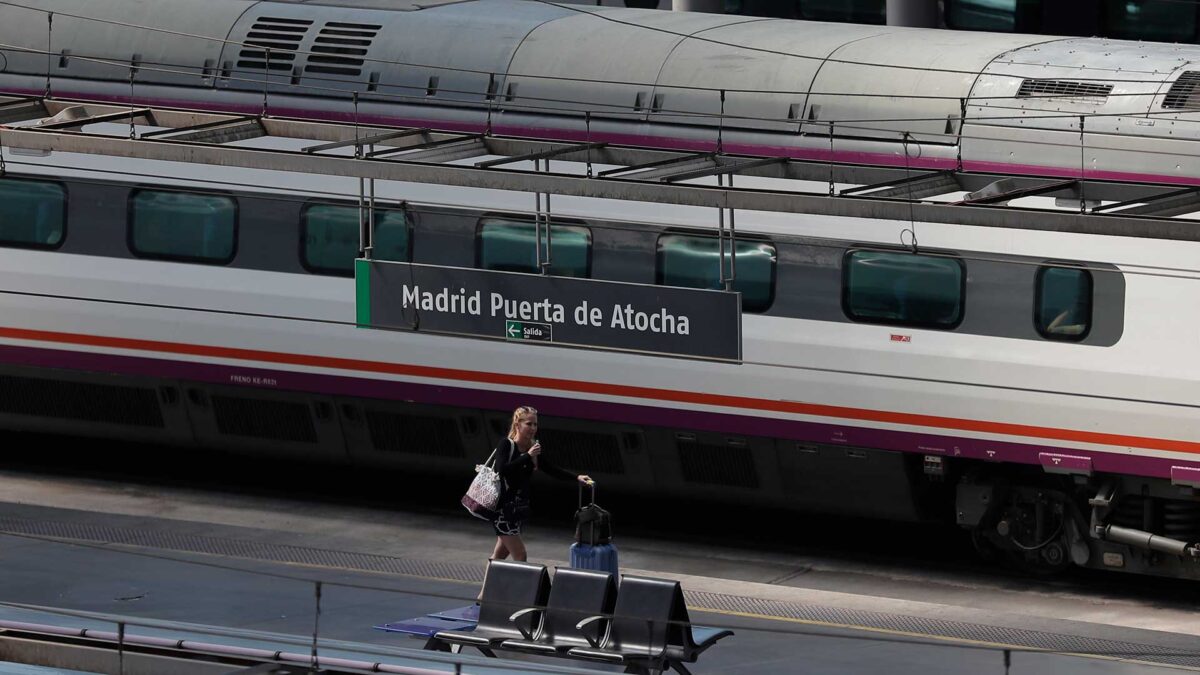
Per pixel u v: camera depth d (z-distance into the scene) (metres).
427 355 74.44
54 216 80.00
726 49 73.25
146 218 78.62
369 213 74.75
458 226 73.94
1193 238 54.44
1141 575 69.62
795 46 72.69
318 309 76.06
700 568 69.19
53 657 48.62
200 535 71.44
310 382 76.81
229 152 65.38
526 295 70.88
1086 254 64.31
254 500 78.69
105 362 80.19
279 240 76.62
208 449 80.94
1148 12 95.06
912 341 67.19
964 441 66.88
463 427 75.12
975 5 98.38
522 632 48.66
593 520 55.66
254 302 77.06
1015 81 67.81
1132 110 65.00
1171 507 65.31
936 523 70.75
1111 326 64.19
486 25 77.50
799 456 70.00
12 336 81.38
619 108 73.12
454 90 75.81
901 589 66.50
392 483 82.88
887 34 73.19
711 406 70.44
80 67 81.75
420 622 50.53
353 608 58.94
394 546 70.75
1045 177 64.62
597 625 47.94
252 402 78.56
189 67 80.06
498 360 73.31
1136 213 60.78
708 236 70.25
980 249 65.88
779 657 51.47
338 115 76.94
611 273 71.88
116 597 59.88
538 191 63.06
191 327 78.19
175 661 47.25
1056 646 57.47
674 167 70.19
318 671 45.16
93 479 81.75
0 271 80.88
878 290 67.69
